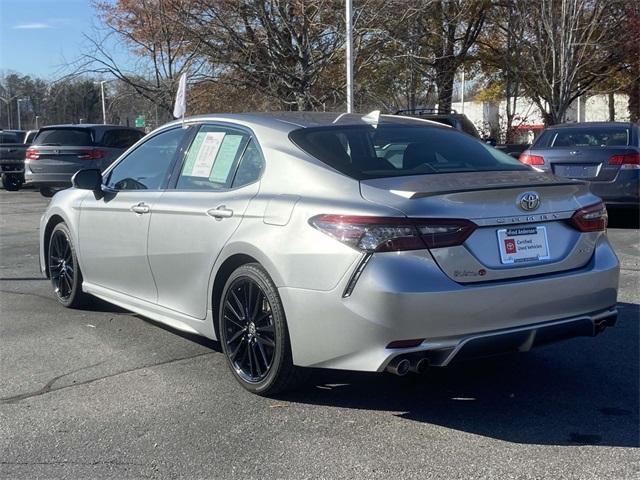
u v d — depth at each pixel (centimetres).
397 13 1808
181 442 410
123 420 440
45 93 2497
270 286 444
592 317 451
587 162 1148
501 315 411
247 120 521
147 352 568
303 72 1859
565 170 1164
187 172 547
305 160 460
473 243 410
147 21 1992
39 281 839
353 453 394
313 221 421
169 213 536
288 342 439
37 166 1811
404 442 407
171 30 1908
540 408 455
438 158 487
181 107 1448
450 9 2281
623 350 565
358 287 396
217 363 540
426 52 2236
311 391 483
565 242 445
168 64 1992
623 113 3919
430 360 407
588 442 406
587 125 1230
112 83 2338
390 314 390
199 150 546
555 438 412
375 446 402
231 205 482
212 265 493
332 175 443
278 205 448
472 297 401
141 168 603
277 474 372
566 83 2184
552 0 2172
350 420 437
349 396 474
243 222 467
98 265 631
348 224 404
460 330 402
